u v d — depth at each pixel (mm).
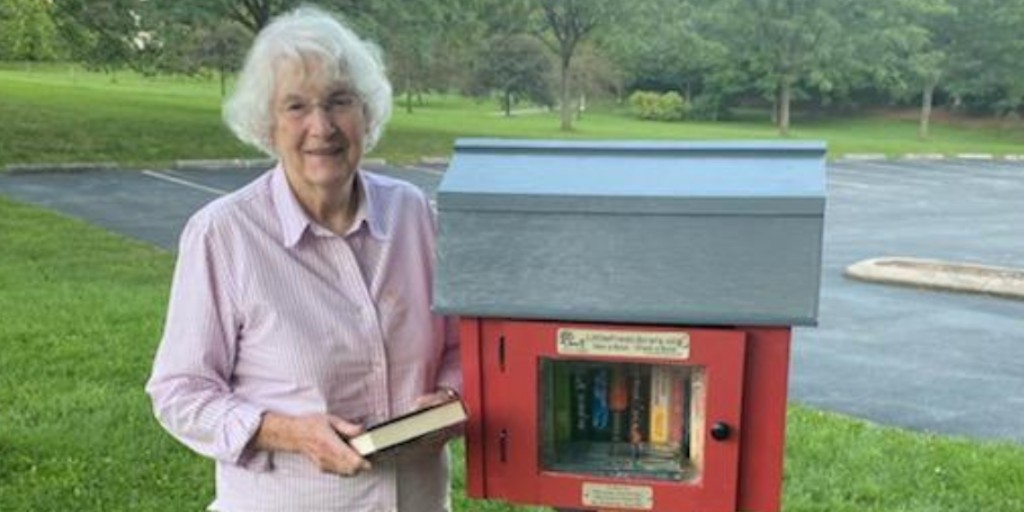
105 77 40812
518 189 1680
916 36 35656
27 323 5848
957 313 7957
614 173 1707
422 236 1892
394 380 1835
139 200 12672
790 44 35125
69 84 33750
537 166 1743
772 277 1597
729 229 1609
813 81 35844
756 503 1676
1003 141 37031
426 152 19953
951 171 23344
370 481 1837
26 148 16266
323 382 1787
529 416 1722
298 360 1776
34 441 3979
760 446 1656
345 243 1814
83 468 3766
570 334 1671
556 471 1737
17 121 19328
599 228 1652
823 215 1583
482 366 1726
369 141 1826
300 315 1785
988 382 6000
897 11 35438
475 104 40781
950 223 14531
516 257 1680
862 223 14344
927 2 36406
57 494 3535
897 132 39688
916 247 12195
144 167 15812
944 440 4594
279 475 1812
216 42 21469
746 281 1604
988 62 39125
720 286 1611
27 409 4387
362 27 18484
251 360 1805
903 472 4039
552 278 1664
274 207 1812
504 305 1681
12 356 5191
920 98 43469
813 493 3787
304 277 1797
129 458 3875
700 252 1618
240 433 1744
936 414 5344
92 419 4270
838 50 35188
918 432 4863
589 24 30453
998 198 18000
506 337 1702
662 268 1629
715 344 1623
